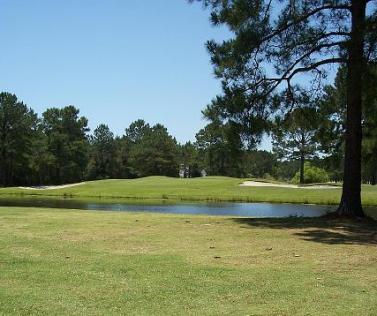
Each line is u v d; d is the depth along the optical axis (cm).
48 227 1210
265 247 968
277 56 1496
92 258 826
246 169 10219
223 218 1515
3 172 7288
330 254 904
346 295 627
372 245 1010
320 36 1484
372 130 1823
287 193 3947
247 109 1502
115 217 1498
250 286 662
